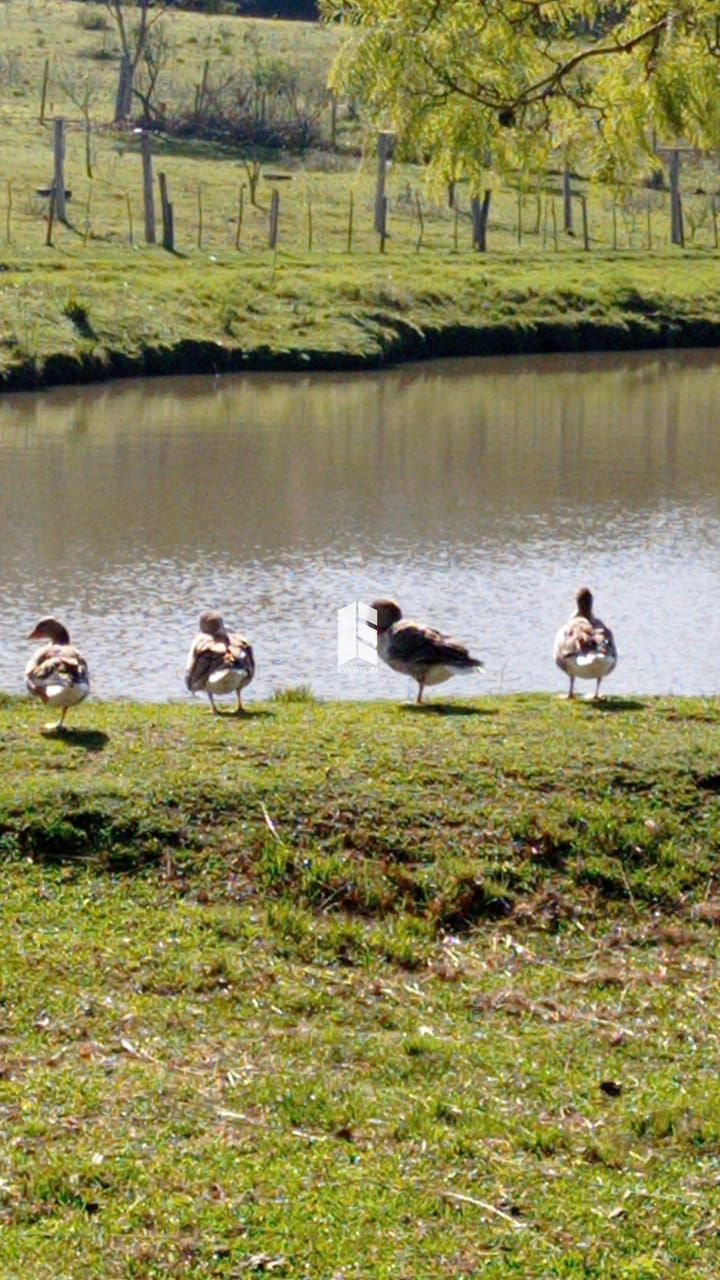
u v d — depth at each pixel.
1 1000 10.72
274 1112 9.55
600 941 12.27
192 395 44.28
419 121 16.44
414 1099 9.77
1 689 20.08
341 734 14.78
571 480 34.81
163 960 11.39
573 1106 9.80
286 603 24.94
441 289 54.38
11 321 45.75
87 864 12.63
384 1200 8.70
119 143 66.69
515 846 13.00
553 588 25.98
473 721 15.42
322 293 52.06
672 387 48.22
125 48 70.12
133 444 37.66
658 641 23.16
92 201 58.44
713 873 13.00
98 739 14.54
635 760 14.12
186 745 14.39
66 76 75.44
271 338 48.94
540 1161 9.20
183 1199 8.62
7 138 65.00
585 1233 8.52
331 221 60.09
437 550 28.44
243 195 61.00
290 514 31.02
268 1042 10.44
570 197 66.56
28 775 13.59
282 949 11.73
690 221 65.25
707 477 35.38
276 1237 8.34
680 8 16.16
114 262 51.97
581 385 48.06
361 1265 8.16
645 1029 10.91
